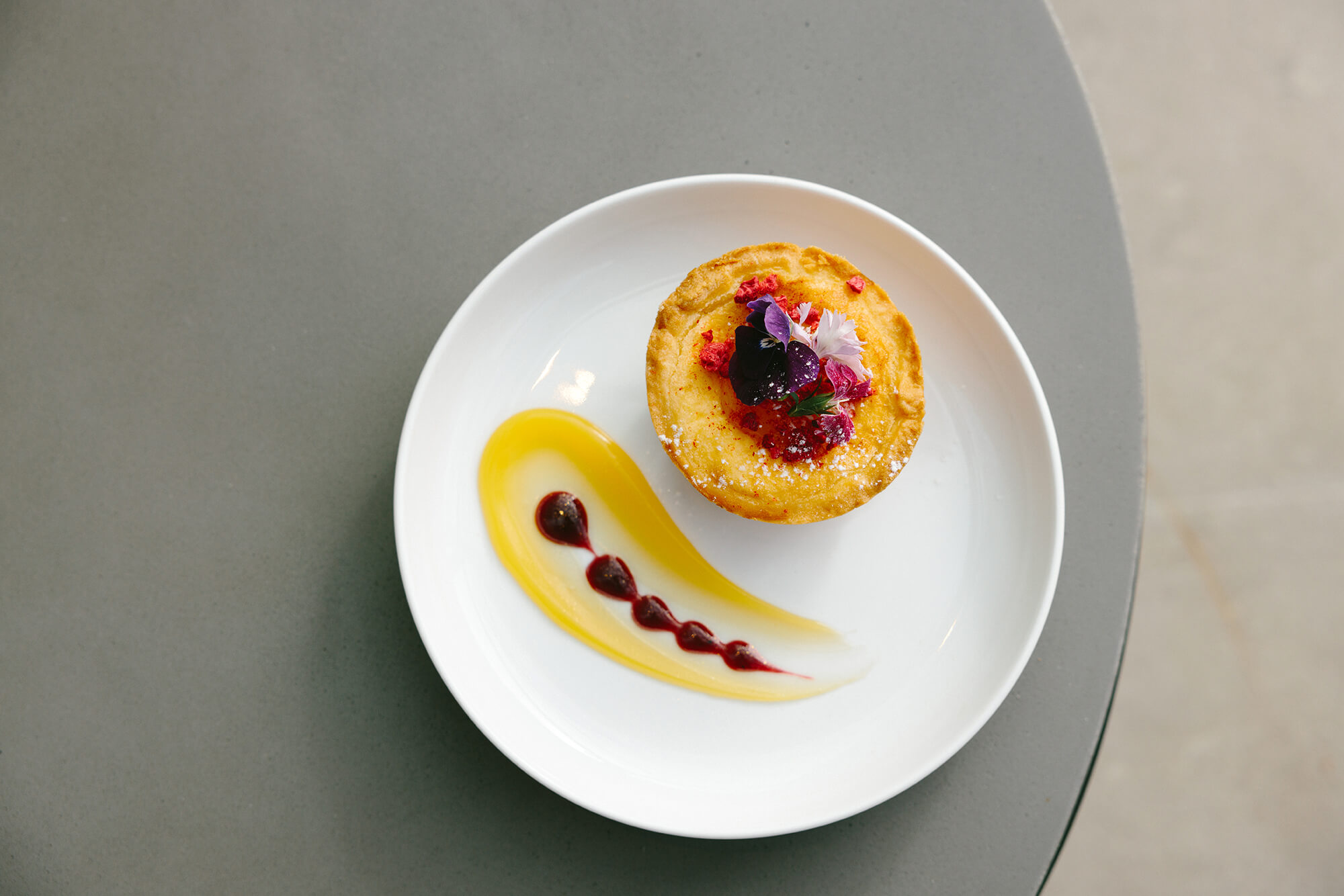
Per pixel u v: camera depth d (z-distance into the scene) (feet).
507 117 1.92
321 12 1.93
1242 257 2.72
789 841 1.83
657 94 1.93
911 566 1.87
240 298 1.90
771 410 1.83
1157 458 2.70
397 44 1.92
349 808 1.82
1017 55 1.94
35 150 1.91
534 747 1.82
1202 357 2.71
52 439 1.87
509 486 1.88
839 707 1.84
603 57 1.93
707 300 1.85
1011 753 1.84
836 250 1.88
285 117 1.92
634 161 1.92
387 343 1.90
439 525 1.85
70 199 1.90
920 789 1.84
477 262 1.91
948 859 1.82
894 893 1.82
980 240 1.92
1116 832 2.58
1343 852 2.56
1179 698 2.62
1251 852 2.57
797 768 1.83
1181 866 2.57
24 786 1.82
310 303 1.90
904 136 1.93
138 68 1.92
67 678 1.84
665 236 1.88
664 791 1.82
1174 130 2.75
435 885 1.82
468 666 1.83
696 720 1.84
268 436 1.88
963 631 1.86
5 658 1.84
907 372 1.84
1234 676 2.62
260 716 1.84
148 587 1.86
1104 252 1.91
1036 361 1.90
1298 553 2.65
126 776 1.82
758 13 1.94
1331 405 2.68
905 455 1.82
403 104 1.92
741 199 1.86
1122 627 1.86
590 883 1.82
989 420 1.87
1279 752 2.60
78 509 1.86
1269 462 2.68
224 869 1.82
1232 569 2.65
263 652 1.85
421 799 1.83
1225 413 2.70
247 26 1.92
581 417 1.89
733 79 1.93
